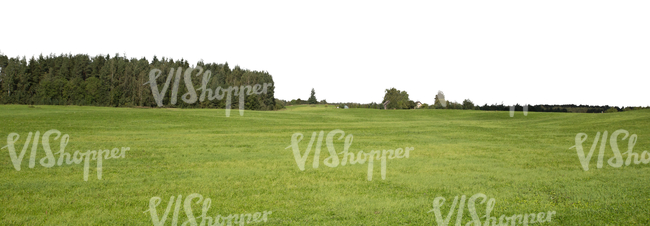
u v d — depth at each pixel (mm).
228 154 21516
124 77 90938
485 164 18828
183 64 114375
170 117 51594
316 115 71375
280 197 12570
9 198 11953
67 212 10727
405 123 50156
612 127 36219
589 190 13141
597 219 10211
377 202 12055
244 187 13852
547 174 16234
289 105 139750
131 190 13219
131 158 19656
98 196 12414
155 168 17219
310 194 12945
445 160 20078
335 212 11055
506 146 25828
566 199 12172
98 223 9977
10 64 105438
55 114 50281
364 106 123562
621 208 11016
